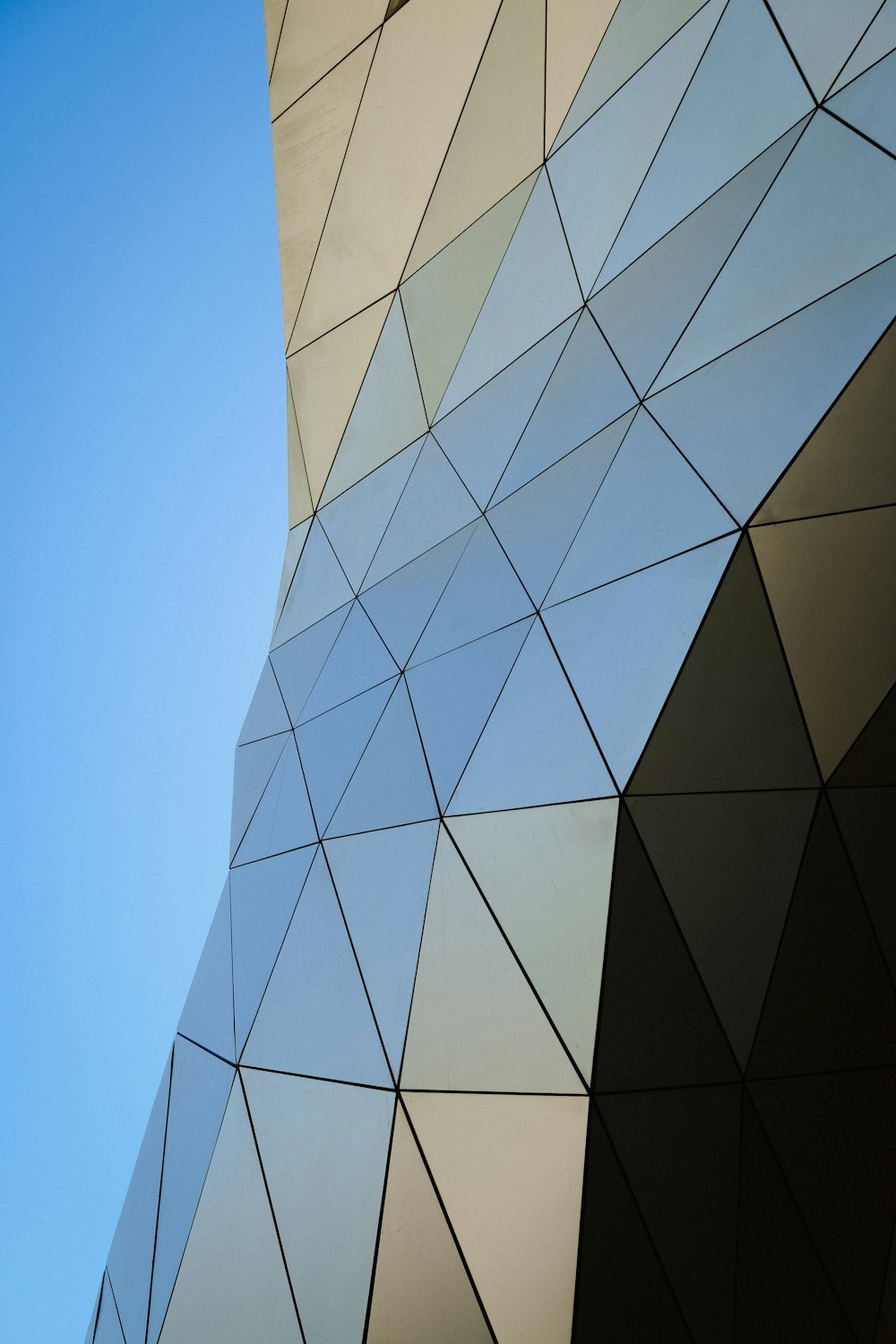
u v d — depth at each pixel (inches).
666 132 732.0
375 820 677.9
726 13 692.1
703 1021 489.1
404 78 1004.6
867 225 501.7
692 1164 479.5
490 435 850.8
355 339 1117.7
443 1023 535.8
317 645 995.3
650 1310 455.2
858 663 519.2
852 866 550.9
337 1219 563.5
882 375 467.2
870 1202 552.1
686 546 510.3
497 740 582.2
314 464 1179.9
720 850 499.8
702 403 559.2
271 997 717.3
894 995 563.8
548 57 884.6
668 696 473.1
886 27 543.5
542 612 608.1
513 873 521.0
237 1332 615.8
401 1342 503.2
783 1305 510.3
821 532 487.8
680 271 658.8
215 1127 727.1
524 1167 466.3
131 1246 832.9
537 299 860.6
